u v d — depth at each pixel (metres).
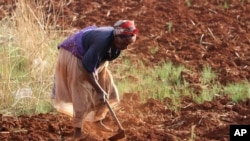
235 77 23.95
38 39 24.31
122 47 17.39
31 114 21.22
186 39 27.47
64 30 27.22
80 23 28.80
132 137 18.95
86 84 17.97
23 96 21.64
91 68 17.41
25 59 23.58
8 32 24.80
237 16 29.66
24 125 20.06
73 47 17.89
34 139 19.06
